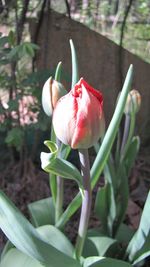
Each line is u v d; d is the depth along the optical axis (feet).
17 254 1.23
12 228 1.05
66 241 1.23
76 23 2.14
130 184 2.06
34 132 2.11
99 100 0.92
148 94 2.24
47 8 2.09
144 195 1.97
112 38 2.17
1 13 2.06
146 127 2.29
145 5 2.19
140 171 2.14
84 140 0.91
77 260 1.18
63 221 1.29
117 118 1.11
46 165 0.96
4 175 2.07
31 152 2.09
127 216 1.82
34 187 1.98
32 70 2.09
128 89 1.09
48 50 2.16
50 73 1.81
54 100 1.08
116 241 1.41
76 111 0.88
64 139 0.92
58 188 1.26
